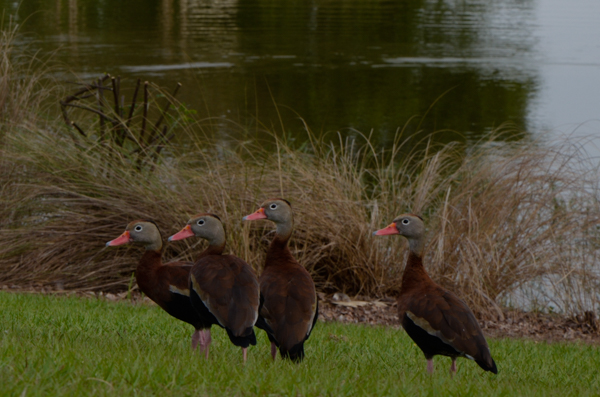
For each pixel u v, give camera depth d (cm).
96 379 540
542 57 3856
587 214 1347
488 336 1223
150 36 4212
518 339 1177
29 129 1457
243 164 1421
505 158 1423
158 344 825
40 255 1390
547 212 1369
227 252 1336
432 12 5722
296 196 1398
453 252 1360
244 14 5334
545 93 2989
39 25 4319
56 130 1538
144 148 1483
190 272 753
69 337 803
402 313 769
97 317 1008
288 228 828
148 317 1055
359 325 1184
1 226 1419
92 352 688
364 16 5375
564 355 1004
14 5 4744
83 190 1409
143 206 1375
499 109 2719
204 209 1362
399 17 5375
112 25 4584
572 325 1304
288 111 2659
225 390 573
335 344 945
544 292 1356
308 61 3656
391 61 3725
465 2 6400
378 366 806
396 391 606
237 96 2830
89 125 1658
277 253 825
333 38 4400
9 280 1361
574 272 1325
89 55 3475
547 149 1408
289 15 5328
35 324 911
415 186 1535
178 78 3058
